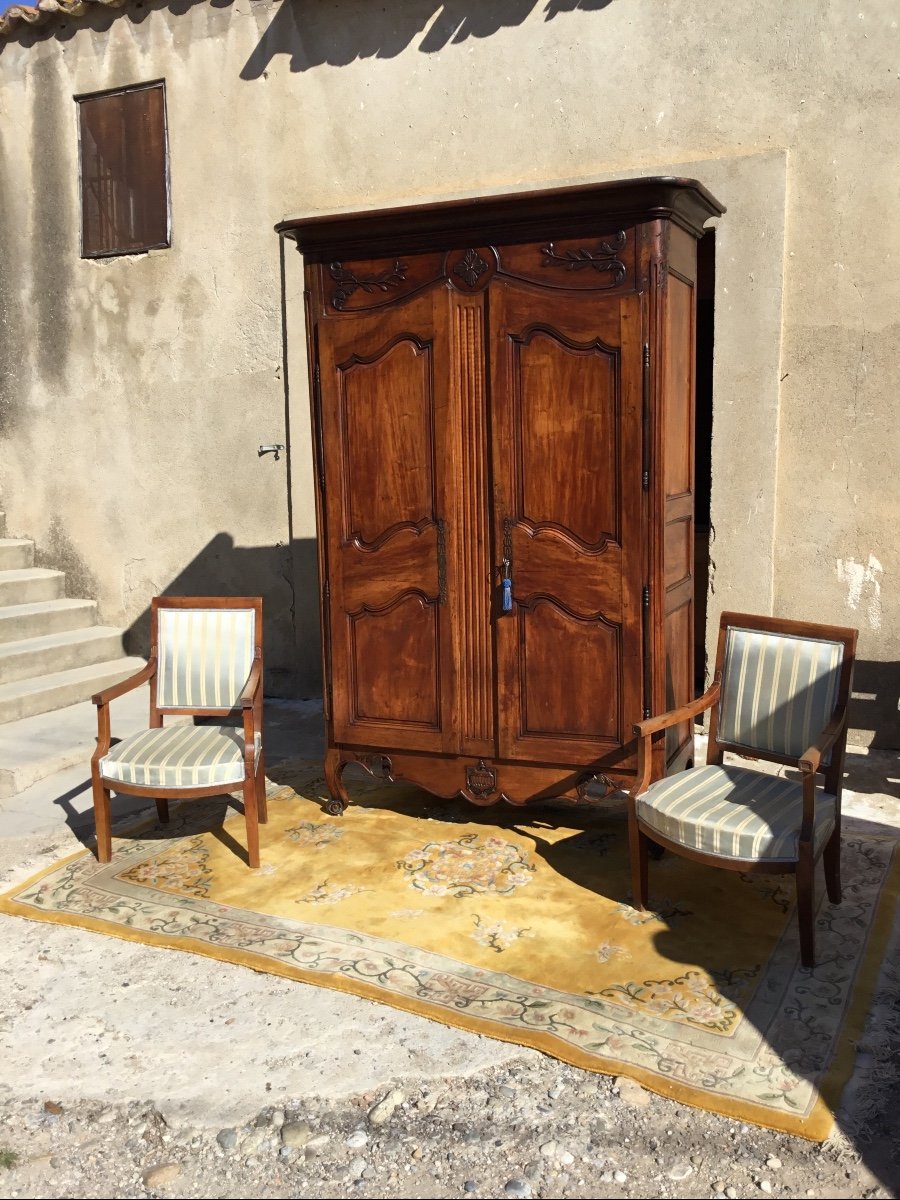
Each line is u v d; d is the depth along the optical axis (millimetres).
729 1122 2445
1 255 6918
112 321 6652
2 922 3520
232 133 6141
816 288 4910
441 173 5648
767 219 4926
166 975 3146
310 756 5273
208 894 3656
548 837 4129
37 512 7086
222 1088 2617
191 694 4289
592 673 3814
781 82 4879
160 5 6211
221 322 6328
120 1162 2395
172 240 6398
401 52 5652
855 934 3273
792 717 3529
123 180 6508
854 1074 2590
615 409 3664
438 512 3953
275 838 4164
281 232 4070
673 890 3621
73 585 7035
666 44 5070
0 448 7129
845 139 4781
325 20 5812
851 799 4410
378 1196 2266
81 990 3076
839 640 3443
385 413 4008
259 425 6305
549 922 3396
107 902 3609
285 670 6430
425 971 3100
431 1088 2594
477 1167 2334
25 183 6777
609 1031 2770
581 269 3643
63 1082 2658
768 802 3299
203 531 6566
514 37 5379
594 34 5207
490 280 3764
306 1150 2400
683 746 4219
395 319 3934
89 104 6535
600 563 3748
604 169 5270
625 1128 2439
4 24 6539
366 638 4176
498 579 3898
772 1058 2645
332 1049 2756
